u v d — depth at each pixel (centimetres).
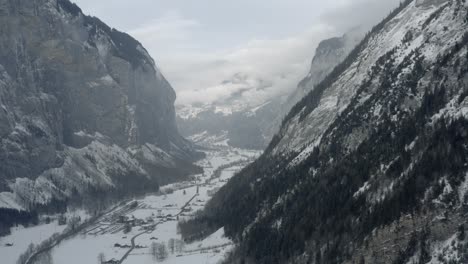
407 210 15862
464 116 17238
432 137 17438
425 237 14988
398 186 16888
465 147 16238
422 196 15862
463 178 15475
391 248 15525
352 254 16300
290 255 18512
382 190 17675
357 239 16600
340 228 17500
